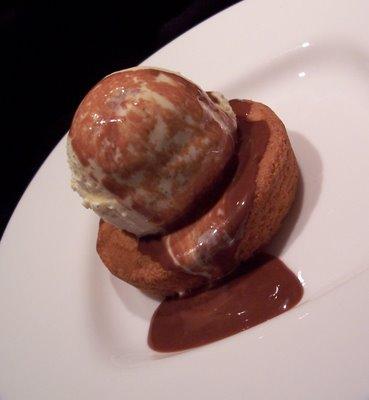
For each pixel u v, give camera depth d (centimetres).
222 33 25
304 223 20
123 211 18
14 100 34
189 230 18
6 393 19
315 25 23
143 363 18
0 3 33
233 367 16
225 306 19
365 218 19
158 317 20
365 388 13
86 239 23
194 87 19
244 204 18
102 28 33
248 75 24
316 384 14
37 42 33
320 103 23
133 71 18
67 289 22
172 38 32
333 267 18
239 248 18
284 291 18
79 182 18
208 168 18
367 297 15
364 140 21
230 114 20
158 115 17
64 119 33
